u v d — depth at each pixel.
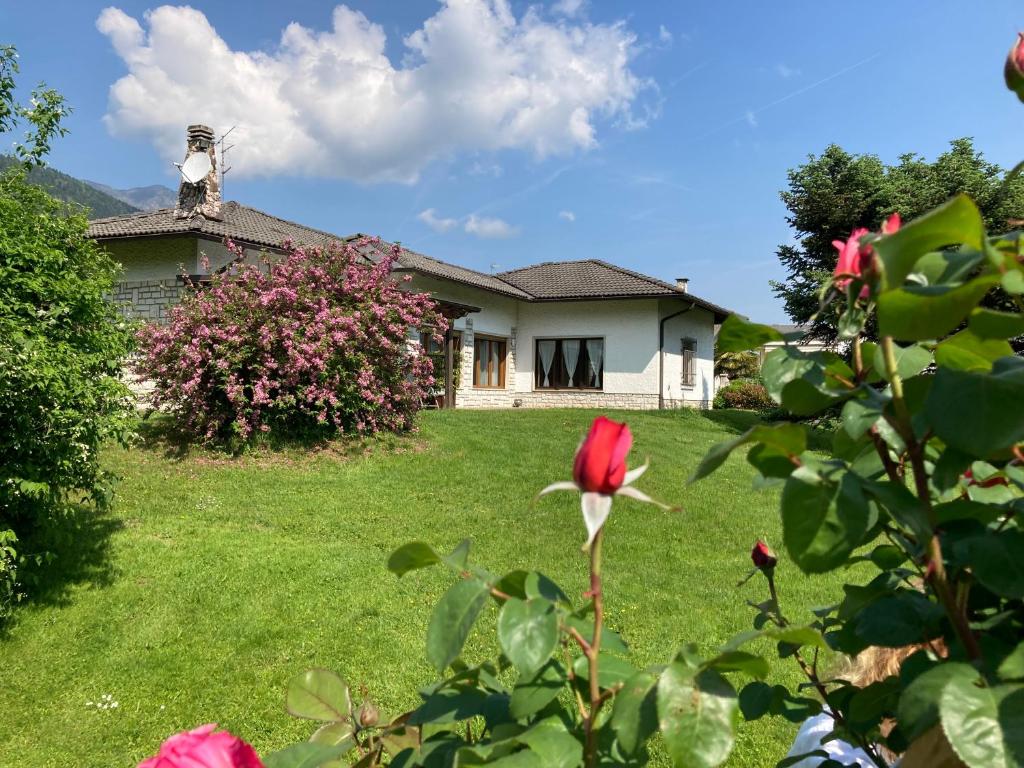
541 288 20.75
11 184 5.86
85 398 4.99
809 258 16.80
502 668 1.02
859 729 1.12
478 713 0.93
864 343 0.94
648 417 17.14
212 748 0.73
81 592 5.39
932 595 0.98
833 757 1.60
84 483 5.20
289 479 8.82
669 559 6.54
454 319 17.09
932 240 0.64
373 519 7.49
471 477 9.38
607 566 6.29
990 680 0.66
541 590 0.83
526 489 8.95
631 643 4.70
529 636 0.74
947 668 0.67
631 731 0.72
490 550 6.65
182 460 9.20
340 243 11.45
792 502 0.71
